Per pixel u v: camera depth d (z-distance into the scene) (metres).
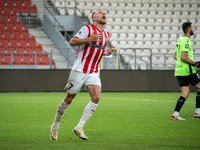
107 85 47.47
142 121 17.92
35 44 55.28
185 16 74.12
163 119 18.75
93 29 12.48
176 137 13.05
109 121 17.89
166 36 69.31
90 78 12.51
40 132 14.18
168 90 48.81
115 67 49.97
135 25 69.56
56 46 58.38
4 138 12.73
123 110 23.62
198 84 18.66
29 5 65.56
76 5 70.88
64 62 53.69
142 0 75.25
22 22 61.28
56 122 12.48
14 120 18.12
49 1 70.44
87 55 12.39
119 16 70.44
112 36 65.94
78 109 24.23
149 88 48.50
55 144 11.54
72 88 12.55
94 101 12.42
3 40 55.56
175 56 19.38
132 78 48.16
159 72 48.69
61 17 65.25
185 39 18.28
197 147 11.08
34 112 22.03
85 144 11.54
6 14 61.47
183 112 22.56
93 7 70.94
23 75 45.06
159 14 74.12
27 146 11.15
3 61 48.94
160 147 11.03
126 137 13.03
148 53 63.06
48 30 61.81
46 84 45.59
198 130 14.87
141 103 29.36
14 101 30.81
